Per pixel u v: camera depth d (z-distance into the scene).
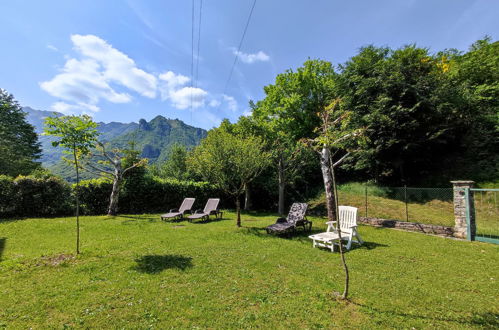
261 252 6.32
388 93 14.59
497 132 14.54
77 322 3.07
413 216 10.88
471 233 7.72
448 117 14.61
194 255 5.99
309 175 19.58
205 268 5.05
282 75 20.94
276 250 6.54
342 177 20.05
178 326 3.01
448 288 4.14
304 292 3.96
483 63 16.98
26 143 25.77
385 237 8.28
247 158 9.86
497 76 16.30
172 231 9.22
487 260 5.68
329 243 6.72
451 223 9.74
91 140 6.61
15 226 9.59
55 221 10.91
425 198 12.83
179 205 16.50
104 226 10.01
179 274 4.71
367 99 15.52
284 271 4.94
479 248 6.73
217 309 3.40
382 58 17.23
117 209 14.03
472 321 3.11
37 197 12.28
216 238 7.99
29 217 12.01
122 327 2.97
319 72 21.66
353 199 14.60
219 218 13.36
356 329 2.92
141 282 4.31
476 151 14.94
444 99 13.96
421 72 15.56
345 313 3.29
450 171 14.79
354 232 7.13
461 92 14.84
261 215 15.27
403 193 13.78
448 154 15.91
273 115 19.80
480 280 4.50
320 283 4.33
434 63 17.02
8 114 24.41
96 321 3.09
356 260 5.72
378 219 10.64
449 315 3.25
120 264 5.28
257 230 9.52
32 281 4.36
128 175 15.09
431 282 4.40
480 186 12.55
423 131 14.24
